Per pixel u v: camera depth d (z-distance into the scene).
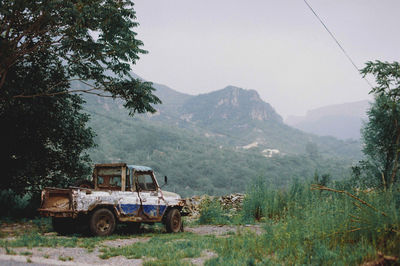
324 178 12.43
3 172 15.09
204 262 6.09
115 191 10.36
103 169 11.41
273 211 13.39
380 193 7.23
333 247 6.30
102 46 14.53
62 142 17.11
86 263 6.23
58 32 14.79
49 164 16.83
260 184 15.67
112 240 9.21
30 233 9.56
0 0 12.70
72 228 10.46
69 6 13.42
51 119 15.98
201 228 13.16
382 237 5.95
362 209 6.61
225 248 7.17
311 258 5.92
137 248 7.59
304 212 7.95
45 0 13.11
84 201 9.59
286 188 14.69
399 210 6.27
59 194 9.85
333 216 7.13
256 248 6.84
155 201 11.34
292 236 6.85
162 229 12.66
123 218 10.36
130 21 15.12
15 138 15.38
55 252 7.03
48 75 16.44
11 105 14.62
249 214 14.69
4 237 9.01
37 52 15.94
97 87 16.08
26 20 14.58
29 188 16.95
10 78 15.08
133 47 14.84
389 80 9.84
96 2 14.07
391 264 5.18
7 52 13.14
